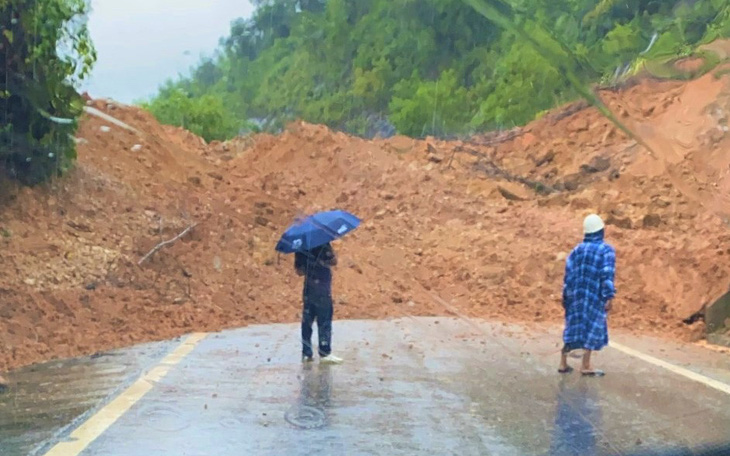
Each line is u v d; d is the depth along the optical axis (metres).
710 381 7.20
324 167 18.23
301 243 7.83
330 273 8.12
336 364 7.92
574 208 18.55
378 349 8.82
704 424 5.60
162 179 15.42
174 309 11.37
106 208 13.66
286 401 6.23
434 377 7.24
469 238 16.36
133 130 16.05
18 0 10.96
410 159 20.44
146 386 6.75
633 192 18.23
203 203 15.01
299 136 18.36
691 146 9.74
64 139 13.38
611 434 5.37
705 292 12.08
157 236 13.42
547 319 11.95
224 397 6.35
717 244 13.59
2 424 5.45
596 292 7.50
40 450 4.85
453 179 19.70
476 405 6.20
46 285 10.95
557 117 17.78
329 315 8.03
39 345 8.95
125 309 11.02
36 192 12.98
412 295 13.08
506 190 19.44
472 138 20.78
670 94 10.16
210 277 12.84
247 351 8.70
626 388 6.89
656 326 11.61
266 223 15.06
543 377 7.32
